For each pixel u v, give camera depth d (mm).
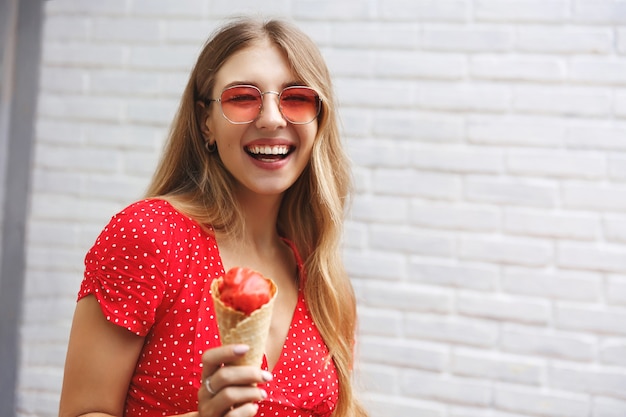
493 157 2043
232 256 1285
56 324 2248
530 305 2008
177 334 1139
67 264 2254
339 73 2127
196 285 1176
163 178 1358
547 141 2014
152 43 2240
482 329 2035
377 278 2098
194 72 1330
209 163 1312
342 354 1369
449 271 2059
